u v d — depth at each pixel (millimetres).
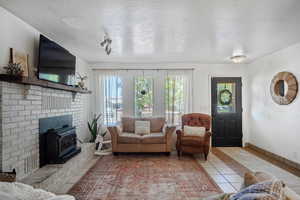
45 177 2564
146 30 3043
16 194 1523
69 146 3562
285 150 4074
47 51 2934
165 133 4664
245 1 2160
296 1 2164
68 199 1563
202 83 5570
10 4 2227
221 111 5590
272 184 1118
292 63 3826
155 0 2141
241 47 3979
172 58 4996
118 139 4641
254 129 5254
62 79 3412
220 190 2873
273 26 2885
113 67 5504
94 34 3227
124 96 5508
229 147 5512
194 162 4172
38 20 2678
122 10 2377
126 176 3391
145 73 5516
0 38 2289
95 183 3107
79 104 4570
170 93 5504
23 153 2541
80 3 2205
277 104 4297
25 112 2584
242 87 5586
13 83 2355
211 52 4398
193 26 2883
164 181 3186
